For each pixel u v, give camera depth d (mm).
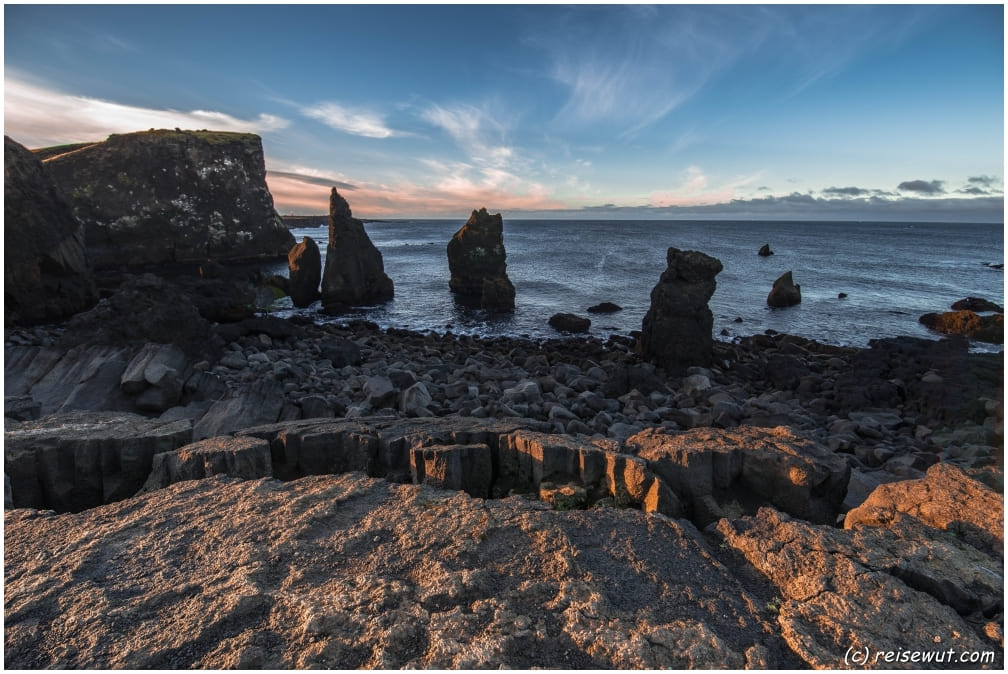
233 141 83312
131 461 7496
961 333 29812
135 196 71312
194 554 4656
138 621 3775
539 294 45312
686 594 4160
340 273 39281
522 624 3719
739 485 6699
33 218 29016
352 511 5477
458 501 5668
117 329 14867
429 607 3949
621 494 6496
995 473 5625
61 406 11906
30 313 28719
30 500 7324
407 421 8703
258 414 10734
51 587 4156
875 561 4402
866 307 38781
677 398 16438
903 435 12922
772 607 4035
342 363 21328
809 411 15469
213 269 39656
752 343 27234
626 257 78250
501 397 15352
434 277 58031
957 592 4012
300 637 3607
